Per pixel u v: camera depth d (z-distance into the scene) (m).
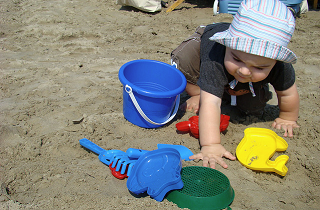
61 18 4.97
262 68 1.92
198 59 2.61
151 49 4.08
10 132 2.20
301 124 2.52
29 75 3.19
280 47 1.80
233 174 1.98
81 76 3.25
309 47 4.32
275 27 1.83
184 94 3.11
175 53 2.66
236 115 2.74
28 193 1.74
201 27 2.75
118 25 4.90
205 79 2.16
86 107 2.64
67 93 2.87
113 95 2.90
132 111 2.42
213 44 2.24
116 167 1.91
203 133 2.11
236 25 1.93
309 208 1.77
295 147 2.28
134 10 5.75
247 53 1.86
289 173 2.04
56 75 3.24
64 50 3.92
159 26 5.01
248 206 1.73
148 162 1.80
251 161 2.06
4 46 3.91
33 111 2.51
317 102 2.96
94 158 2.09
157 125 2.45
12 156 2.00
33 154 2.03
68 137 2.22
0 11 5.16
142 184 1.72
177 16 5.55
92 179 1.88
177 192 1.67
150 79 2.66
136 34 4.60
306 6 5.87
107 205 1.65
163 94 2.24
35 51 3.84
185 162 2.02
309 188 1.93
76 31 4.43
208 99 2.13
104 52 3.95
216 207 1.62
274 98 3.06
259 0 1.92
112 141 2.25
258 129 2.31
